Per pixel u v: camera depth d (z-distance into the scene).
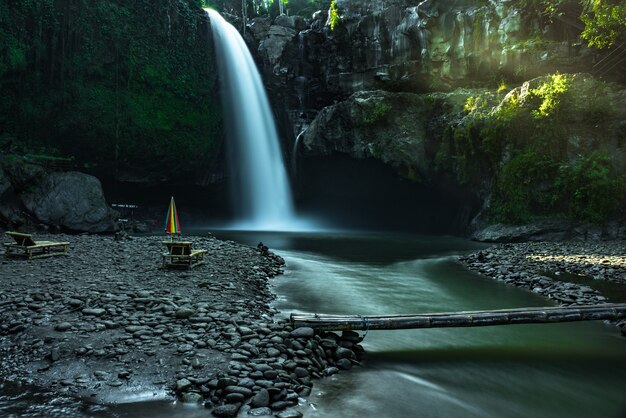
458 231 34.44
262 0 60.16
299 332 7.11
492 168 29.77
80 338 6.69
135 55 34.31
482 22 33.50
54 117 30.70
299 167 42.78
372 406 5.35
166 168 37.38
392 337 8.30
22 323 7.21
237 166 42.59
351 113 35.66
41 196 26.59
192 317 7.81
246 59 43.75
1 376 5.66
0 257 13.79
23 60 28.61
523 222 27.45
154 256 14.95
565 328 9.22
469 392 6.01
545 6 31.42
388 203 42.22
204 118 38.91
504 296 12.31
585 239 24.95
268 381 5.52
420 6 35.81
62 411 4.84
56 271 11.77
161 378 5.65
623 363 7.27
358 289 12.76
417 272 16.17
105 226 28.73
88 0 31.94
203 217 43.66
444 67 35.25
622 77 30.42
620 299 11.50
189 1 39.12
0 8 27.48
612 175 25.31
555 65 30.84
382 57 38.12
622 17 25.33
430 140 34.19
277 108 45.16
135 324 7.41
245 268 13.73
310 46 43.84
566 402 5.81
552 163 26.75
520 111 27.88
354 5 40.38
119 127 33.62
